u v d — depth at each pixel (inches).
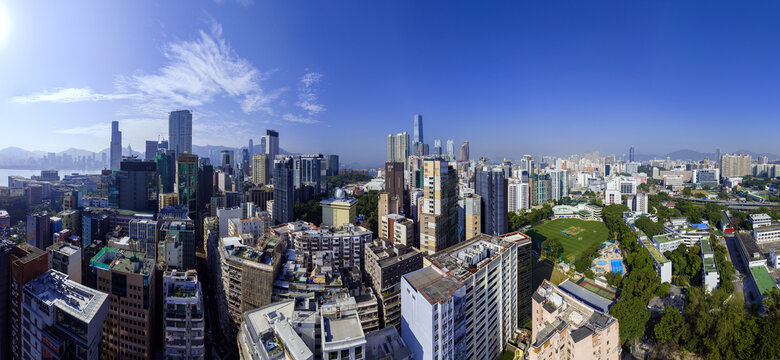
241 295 6092.5
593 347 4566.9
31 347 4857.3
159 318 6092.5
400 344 4092.0
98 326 4436.5
